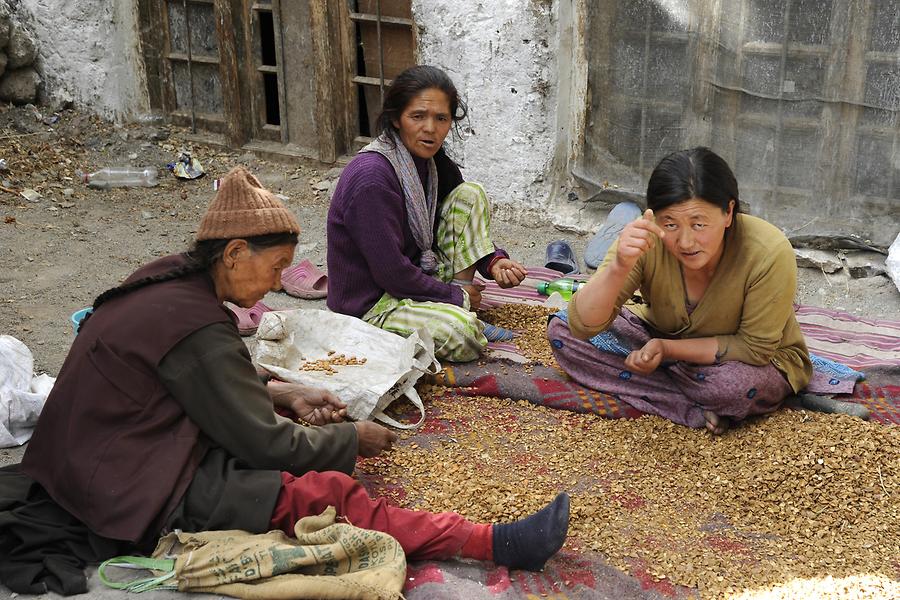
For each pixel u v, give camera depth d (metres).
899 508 3.16
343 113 6.83
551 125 5.90
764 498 3.25
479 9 5.82
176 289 2.83
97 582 2.67
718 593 2.78
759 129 5.33
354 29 6.59
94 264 5.49
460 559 2.88
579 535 3.06
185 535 2.69
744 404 3.54
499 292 5.02
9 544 2.75
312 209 6.36
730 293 3.47
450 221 4.49
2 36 7.42
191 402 2.79
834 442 3.43
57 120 7.57
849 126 5.10
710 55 5.36
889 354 4.25
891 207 5.14
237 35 7.01
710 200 3.14
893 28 4.86
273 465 2.89
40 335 4.56
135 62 7.52
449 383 4.04
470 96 6.03
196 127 7.50
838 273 5.21
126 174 6.84
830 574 2.85
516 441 3.65
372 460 3.50
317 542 2.69
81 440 2.75
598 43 5.68
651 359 3.54
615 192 5.86
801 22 5.05
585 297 3.47
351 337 4.05
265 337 3.99
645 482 3.37
